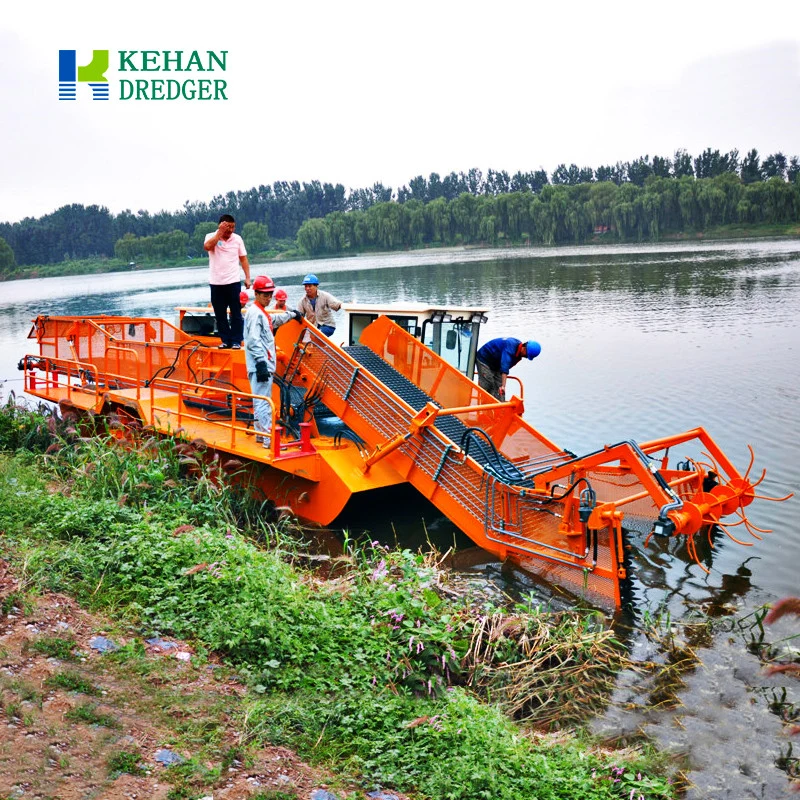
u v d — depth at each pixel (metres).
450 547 9.49
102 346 13.39
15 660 5.07
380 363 11.05
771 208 128.50
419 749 4.94
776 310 29.45
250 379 9.90
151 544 6.96
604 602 8.06
